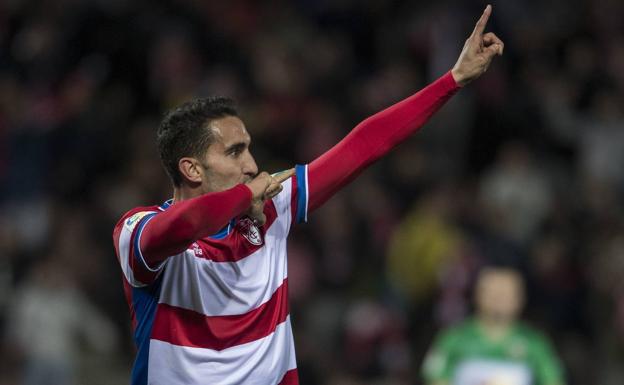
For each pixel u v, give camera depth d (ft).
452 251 128.06
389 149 49.90
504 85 158.10
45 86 148.46
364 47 167.73
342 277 130.11
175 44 155.02
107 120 144.25
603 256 132.77
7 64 152.35
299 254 130.41
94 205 134.72
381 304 126.93
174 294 45.39
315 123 147.13
